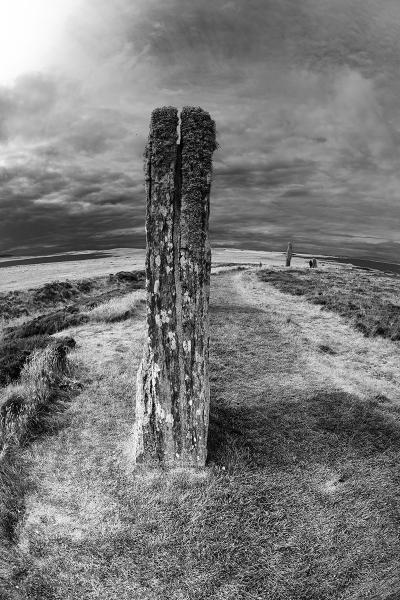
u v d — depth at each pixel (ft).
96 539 18.53
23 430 25.79
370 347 44.52
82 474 22.48
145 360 22.25
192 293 21.20
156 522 19.33
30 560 17.54
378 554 17.62
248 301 70.13
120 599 15.99
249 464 23.08
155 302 21.44
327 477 22.24
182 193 20.57
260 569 17.08
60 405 29.73
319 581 16.58
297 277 112.27
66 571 17.10
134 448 23.22
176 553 17.81
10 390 32.09
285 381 34.50
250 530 18.85
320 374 36.29
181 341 21.63
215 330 48.24
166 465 22.54
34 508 20.22
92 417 28.22
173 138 20.03
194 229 20.66
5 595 16.05
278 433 26.30
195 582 16.58
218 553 17.78
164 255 20.94
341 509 20.02
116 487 21.48
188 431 22.24
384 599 15.62
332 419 28.12
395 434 26.37
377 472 22.63
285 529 18.94
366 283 104.63
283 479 22.03
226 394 31.58
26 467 23.06
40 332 50.93
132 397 30.91
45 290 100.73
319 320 56.70
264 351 41.78
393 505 20.25
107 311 56.39
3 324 73.46
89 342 43.73
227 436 25.49
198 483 21.54
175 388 21.93
